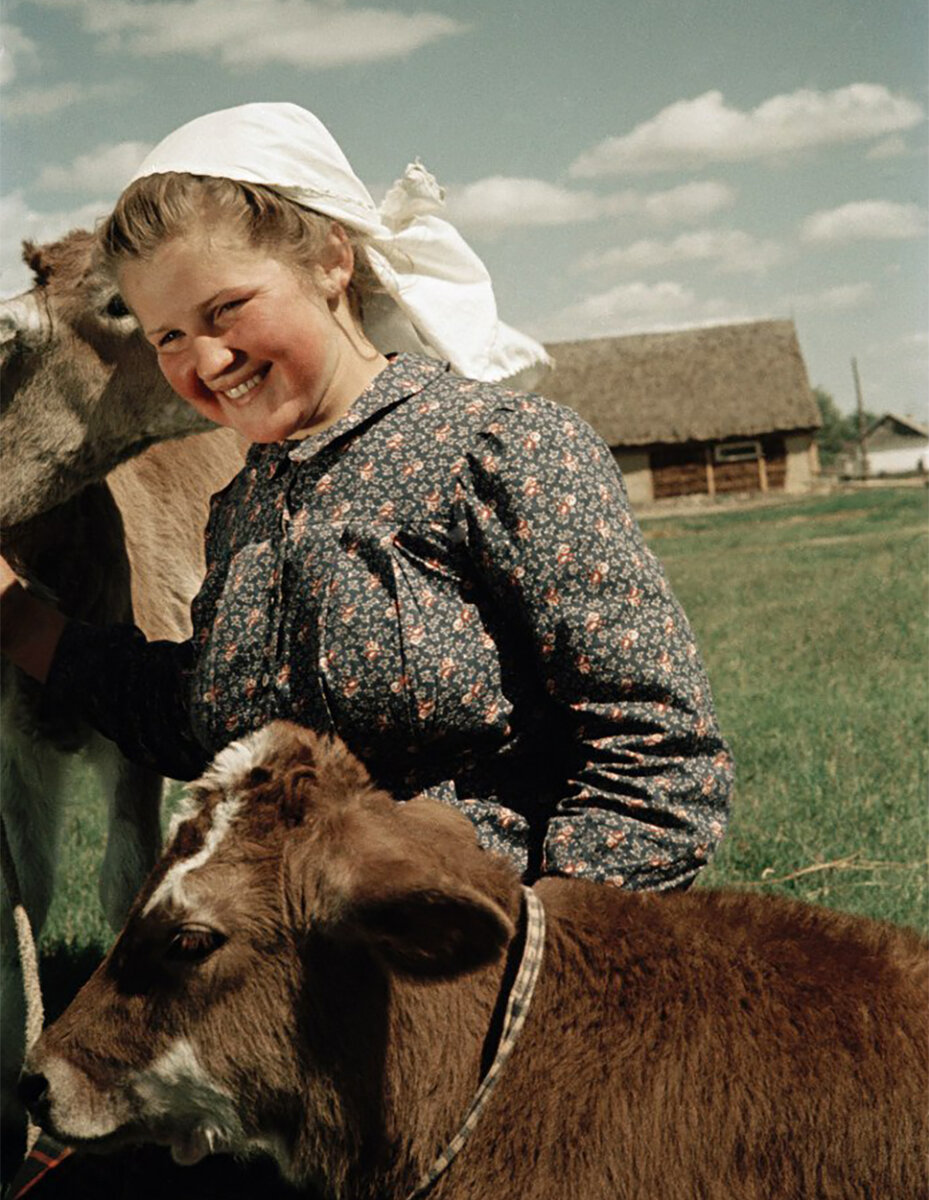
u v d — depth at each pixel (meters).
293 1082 2.42
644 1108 2.39
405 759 2.67
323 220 2.72
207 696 2.75
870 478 48.81
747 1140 2.37
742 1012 2.45
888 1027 2.44
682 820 2.58
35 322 4.11
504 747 2.67
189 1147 2.51
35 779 4.46
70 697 3.17
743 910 2.62
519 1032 2.44
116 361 4.17
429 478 2.62
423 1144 2.44
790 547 23.05
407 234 3.43
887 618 12.84
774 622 13.07
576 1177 2.38
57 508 4.41
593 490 2.60
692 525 32.50
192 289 2.64
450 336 3.46
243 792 2.43
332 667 2.60
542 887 2.58
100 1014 2.45
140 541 4.84
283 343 2.66
